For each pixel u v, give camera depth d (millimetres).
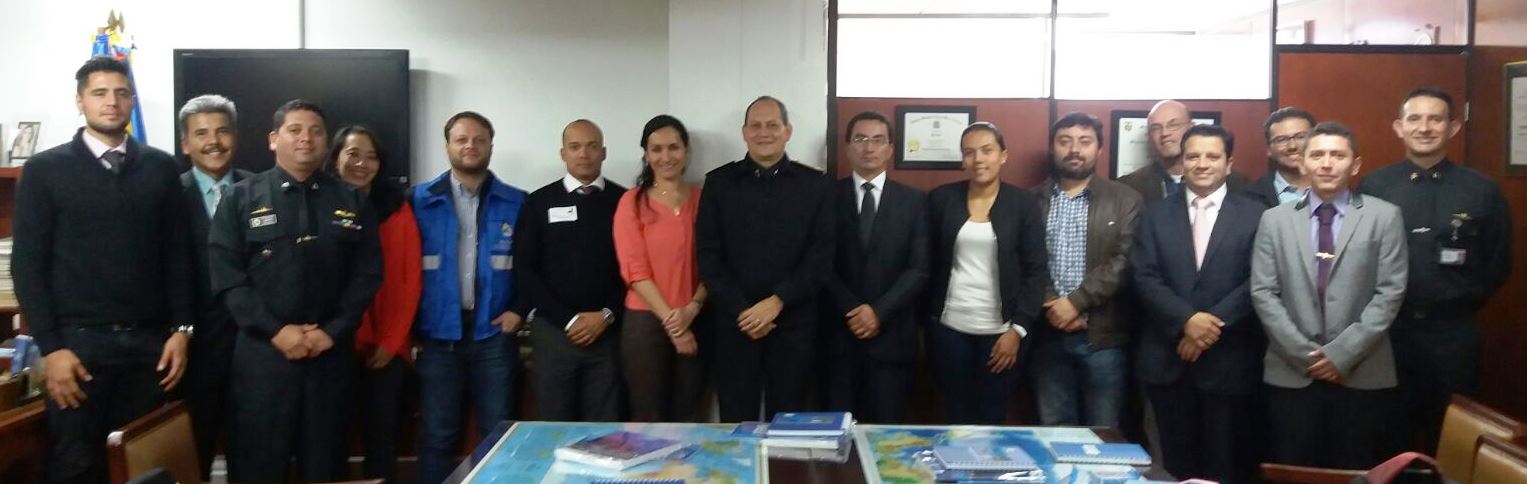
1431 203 3256
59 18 4086
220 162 3129
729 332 3281
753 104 3365
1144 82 4172
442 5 4090
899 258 3371
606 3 4121
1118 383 3436
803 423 2371
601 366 3477
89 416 2822
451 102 4109
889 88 4078
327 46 4086
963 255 3404
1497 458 2078
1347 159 2938
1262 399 3355
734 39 3900
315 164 2947
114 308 2846
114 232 2834
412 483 3848
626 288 3533
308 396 2926
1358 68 4102
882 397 3395
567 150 3492
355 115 3963
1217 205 3289
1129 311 3457
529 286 3400
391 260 3328
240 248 2881
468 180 3482
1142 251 3305
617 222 3430
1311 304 2973
